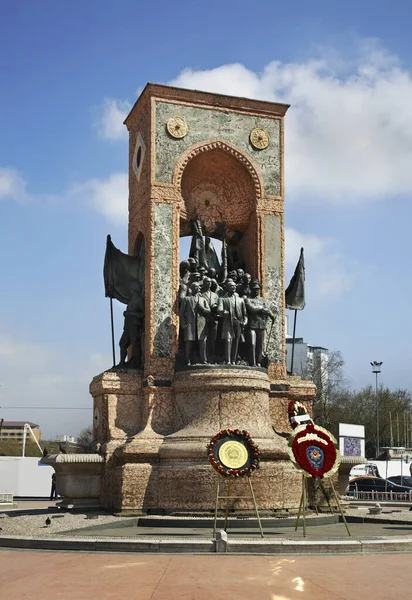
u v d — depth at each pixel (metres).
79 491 23.91
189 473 22.38
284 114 28.56
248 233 28.30
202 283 25.62
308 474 19.89
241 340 25.27
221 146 27.48
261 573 13.36
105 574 13.34
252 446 19.42
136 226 27.83
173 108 27.22
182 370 24.75
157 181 26.55
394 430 93.31
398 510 29.31
